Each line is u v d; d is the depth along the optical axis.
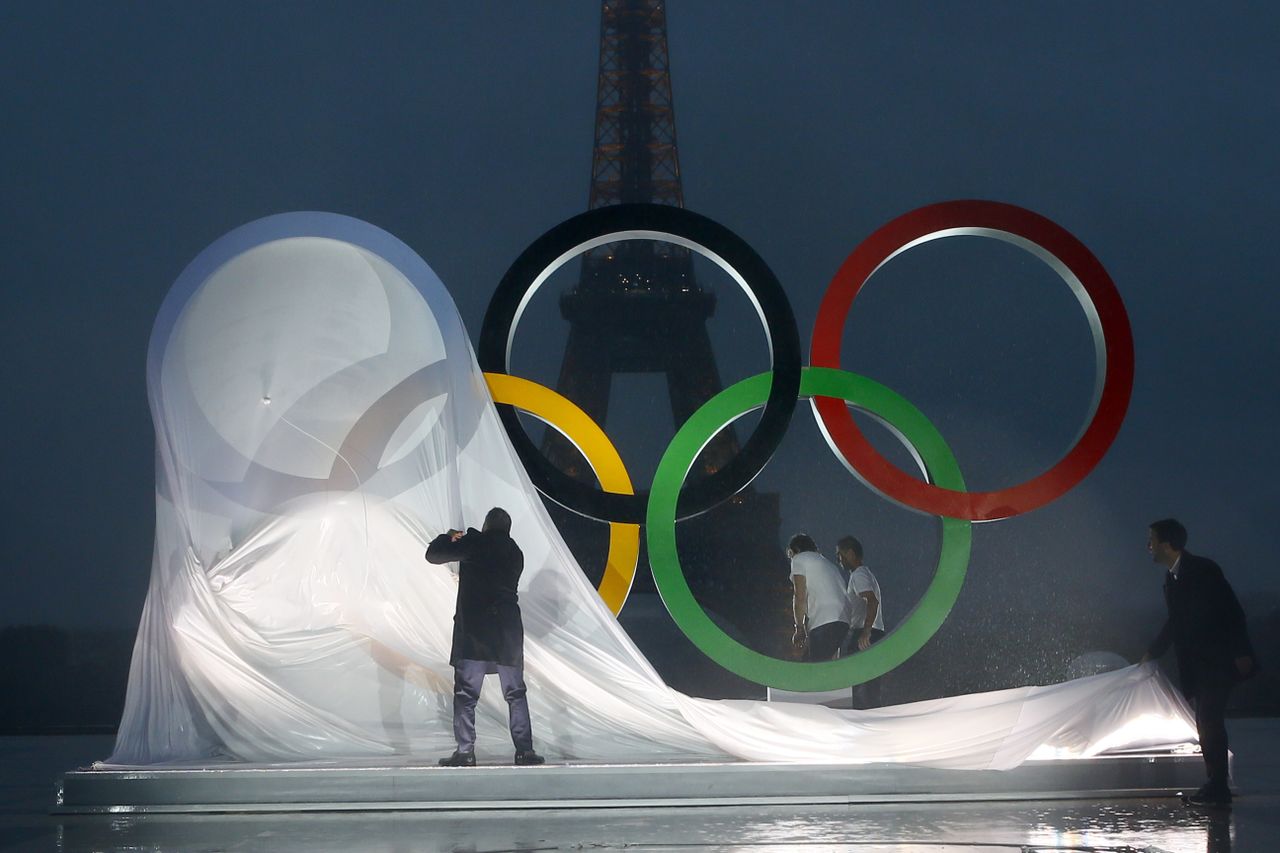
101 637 100.25
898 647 29.83
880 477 30.42
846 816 23.19
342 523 28.62
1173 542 24.58
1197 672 24.16
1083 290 31.88
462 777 24.64
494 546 26.00
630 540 31.41
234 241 28.31
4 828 22.73
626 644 27.88
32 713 73.31
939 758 25.41
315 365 29.30
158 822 23.34
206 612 27.27
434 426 28.95
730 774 25.00
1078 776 25.48
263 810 24.31
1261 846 19.61
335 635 28.16
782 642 112.75
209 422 28.41
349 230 28.59
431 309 28.67
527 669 27.67
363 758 27.28
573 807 24.48
